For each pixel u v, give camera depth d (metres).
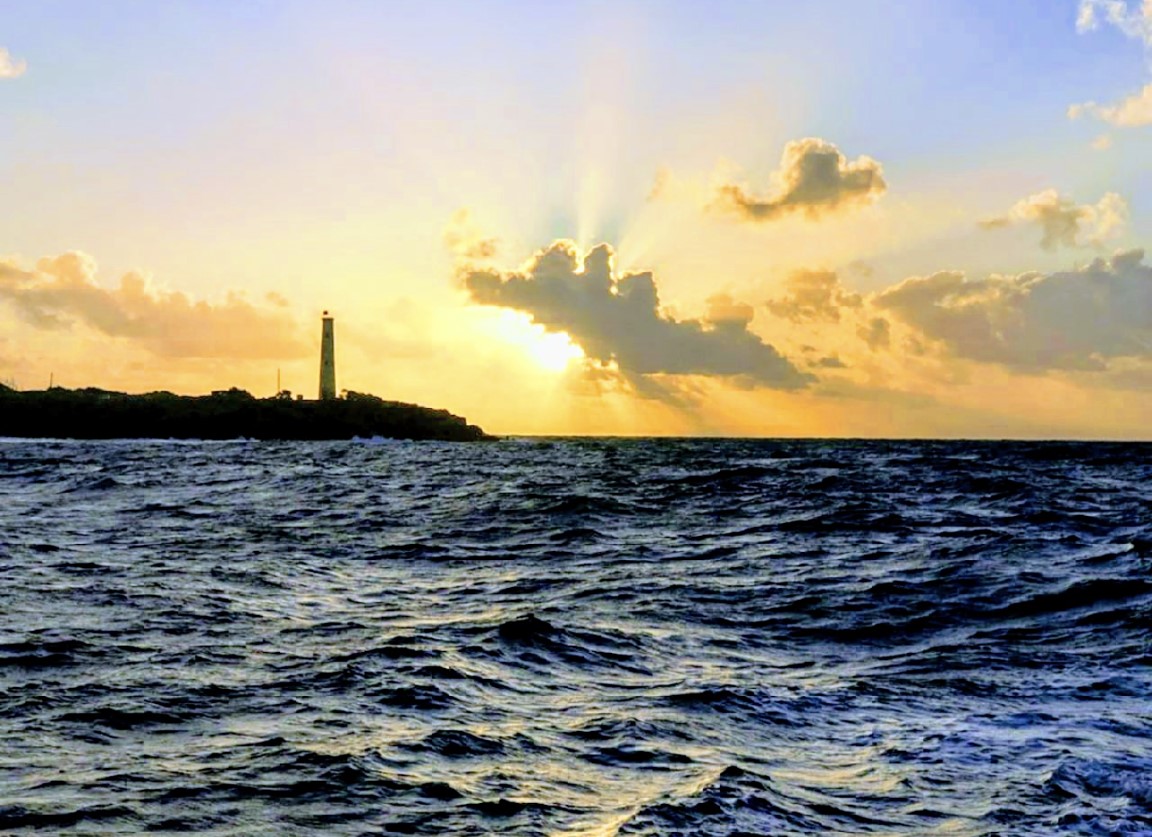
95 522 38.31
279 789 10.80
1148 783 11.34
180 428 188.12
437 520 38.81
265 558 28.41
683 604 21.88
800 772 11.81
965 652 17.88
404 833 9.89
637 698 14.64
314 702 13.95
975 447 153.25
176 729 12.71
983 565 26.02
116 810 10.18
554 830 10.06
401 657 16.39
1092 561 26.45
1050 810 10.69
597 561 28.27
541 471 72.56
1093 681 15.84
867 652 18.03
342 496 51.12
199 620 19.36
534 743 12.51
